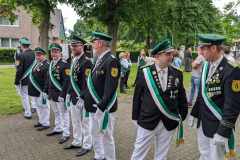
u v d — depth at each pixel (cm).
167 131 241
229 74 202
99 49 283
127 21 1245
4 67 1603
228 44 2622
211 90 217
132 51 2595
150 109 234
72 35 330
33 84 439
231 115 198
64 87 368
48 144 385
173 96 234
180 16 1962
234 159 320
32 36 2419
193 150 353
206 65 232
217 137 204
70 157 337
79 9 1249
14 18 1229
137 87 247
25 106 520
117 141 393
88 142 349
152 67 240
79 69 331
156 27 1922
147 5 1334
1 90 805
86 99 295
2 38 2367
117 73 268
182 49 881
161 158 247
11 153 352
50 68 392
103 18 1203
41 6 1029
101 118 269
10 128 462
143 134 241
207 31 2008
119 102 684
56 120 427
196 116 251
